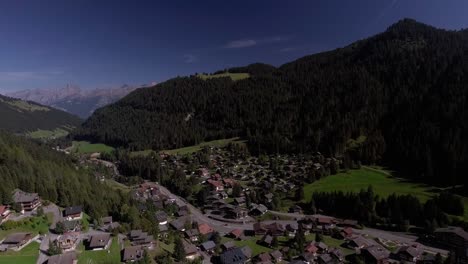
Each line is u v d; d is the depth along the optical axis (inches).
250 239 5600.4
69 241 4205.2
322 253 4916.3
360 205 6412.4
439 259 4448.8
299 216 6737.2
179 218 6279.5
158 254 4505.4
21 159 5979.3
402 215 6067.9
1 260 3695.9
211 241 5157.5
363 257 4857.3
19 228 4394.7
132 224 5073.8
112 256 4237.2
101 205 5580.7
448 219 5782.5
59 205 5354.3
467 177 7076.8
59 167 6899.6
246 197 7440.9
